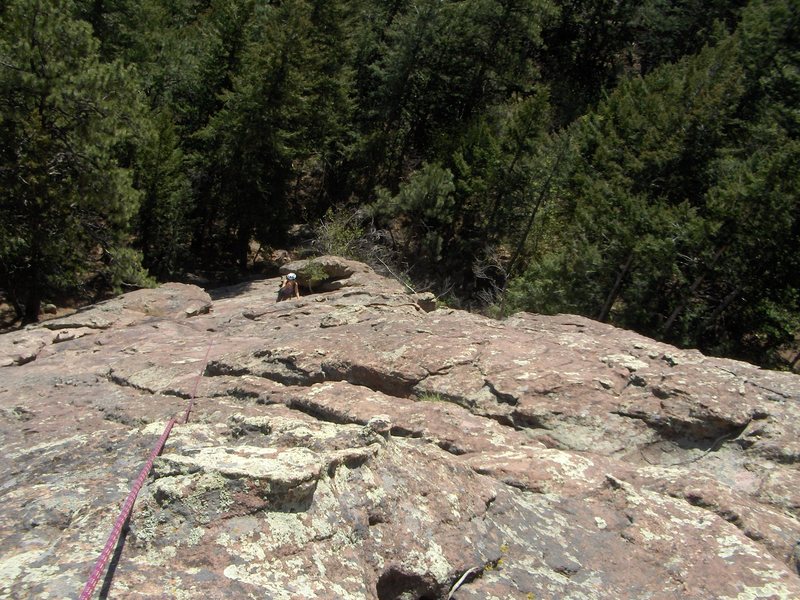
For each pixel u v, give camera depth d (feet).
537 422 21.54
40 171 70.44
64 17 70.90
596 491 16.99
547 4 135.74
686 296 80.84
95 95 71.20
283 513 11.98
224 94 114.93
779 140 91.35
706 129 91.20
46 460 15.47
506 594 12.98
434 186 107.76
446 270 118.11
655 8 170.09
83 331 41.27
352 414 20.22
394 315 32.30
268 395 22.71
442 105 140.87
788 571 14.64
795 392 22.91
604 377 23.44
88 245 82.33
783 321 80.43
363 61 141.69
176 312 48.67
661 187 92.63
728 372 24.29
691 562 14.66
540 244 109.70
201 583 10.33
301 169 135.44
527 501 16.35
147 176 97.45
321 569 11.44
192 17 160.35
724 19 156.04
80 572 10.41
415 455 15.75
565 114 151.84
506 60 139.95
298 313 40.86
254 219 112.06
